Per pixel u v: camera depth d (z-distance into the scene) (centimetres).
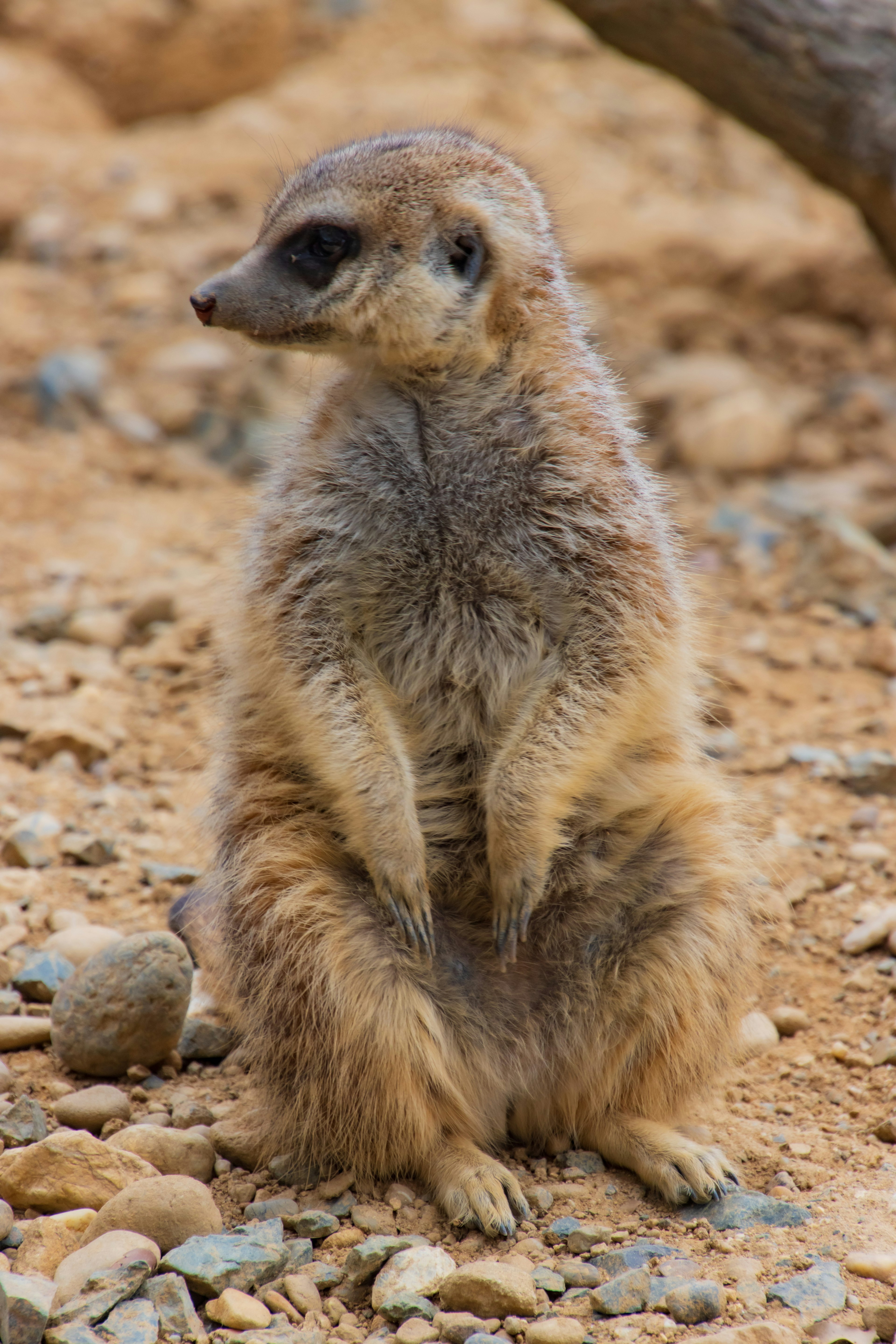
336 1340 523
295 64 2872
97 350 1823
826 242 2094
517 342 698
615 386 783
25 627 1238
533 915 679
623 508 692
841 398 1842
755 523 1513
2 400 1706
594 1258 576
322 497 691
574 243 2038
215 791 736
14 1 2580
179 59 2633
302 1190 638
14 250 2120
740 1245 581
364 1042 621
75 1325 503
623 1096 666
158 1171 602
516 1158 673
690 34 1480
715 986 671
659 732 709
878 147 1465
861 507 1533
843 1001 799
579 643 676
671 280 2042
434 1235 598
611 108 2655
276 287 701
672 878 674
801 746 1087
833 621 1312
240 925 662
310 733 661
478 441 689
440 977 666
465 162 712
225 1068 738
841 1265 563
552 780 655
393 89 2672
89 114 2570
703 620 864
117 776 1035
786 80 1477
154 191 2202
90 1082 706
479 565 684
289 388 1698
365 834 644
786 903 870
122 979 696
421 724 703
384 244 689
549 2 1759
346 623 686
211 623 1076
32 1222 566
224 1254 546
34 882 873
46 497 1525
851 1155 659
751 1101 718
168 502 1552
